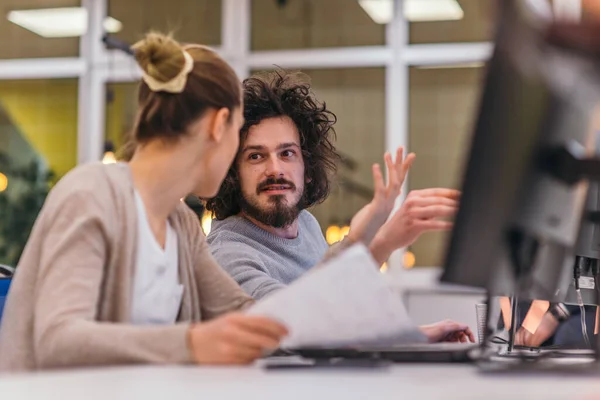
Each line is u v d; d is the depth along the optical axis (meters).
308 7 8.63
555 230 1.55
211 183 2.18
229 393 1.17
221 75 2.14
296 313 1.69
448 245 1.51
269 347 1.70
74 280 1.87
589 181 1.51
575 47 1.41
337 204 8.11
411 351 1.89
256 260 2.85
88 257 1.91
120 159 2.29
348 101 8.49
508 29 1.44
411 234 2.32
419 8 8.48
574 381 1.38
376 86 8.49
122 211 2.02
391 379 1.40
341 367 1.64
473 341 2.50
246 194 2.97
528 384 1.32
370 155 8.38
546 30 1.42
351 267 1.75
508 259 1.51
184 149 2.12
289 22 8.66
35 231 1.98
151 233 2.11
